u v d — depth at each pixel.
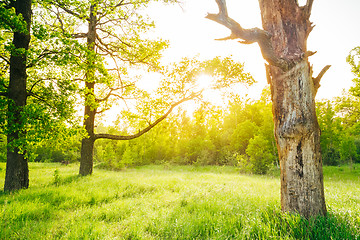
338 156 30.23
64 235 3.53
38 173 13.52
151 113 13.30
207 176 15.02
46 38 7.48
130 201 5.93
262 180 13.74
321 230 3.07
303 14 4.02
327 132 27.05
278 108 3.98
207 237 3.37
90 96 10.11
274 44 4.06
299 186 3.63
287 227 3.35
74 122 9.17
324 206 3.64
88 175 11.85
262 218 3.81
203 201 5.69
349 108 27.67
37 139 7.34
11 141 7.53
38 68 8.97
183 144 42.72
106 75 9.48
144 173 18.16
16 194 6.73
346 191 8.16
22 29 7.04
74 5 9.62
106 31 13.20
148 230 3.82
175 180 10.80
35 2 9.42
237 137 35.34
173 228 3.72
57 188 7.62
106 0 11.16
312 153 3.66
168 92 12.81
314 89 3.94
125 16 12.62
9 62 8.39
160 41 13.78
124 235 3.58
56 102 9.02
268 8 4.21
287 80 3.85
